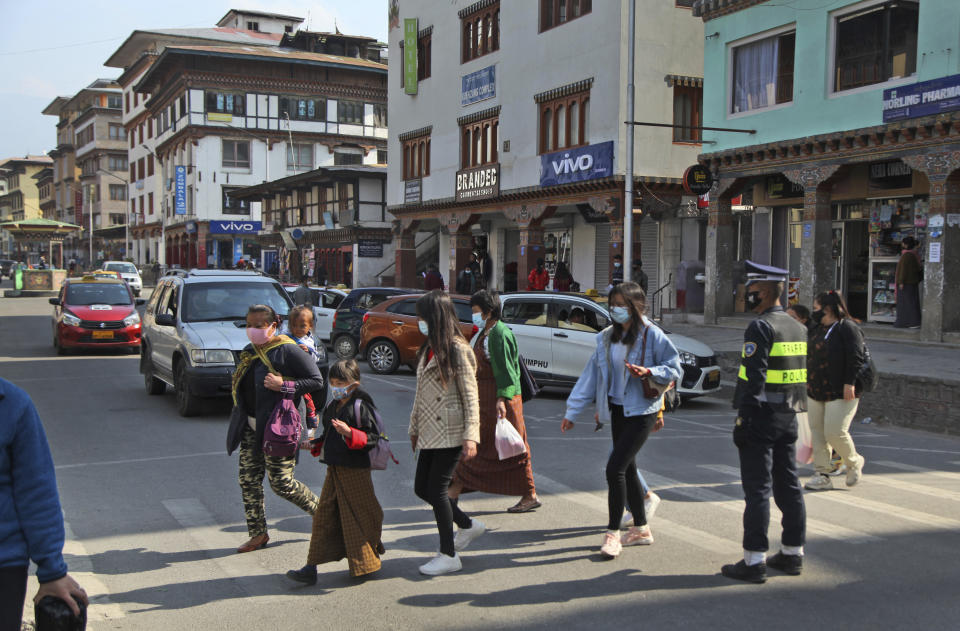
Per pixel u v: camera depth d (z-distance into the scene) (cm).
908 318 1638
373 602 471
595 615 449
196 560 543
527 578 509
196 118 5284
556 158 2325
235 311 1159
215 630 432
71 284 1942
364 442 483
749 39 1866
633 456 552
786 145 1742
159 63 5484
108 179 8694
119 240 7906
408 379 1480
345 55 5997
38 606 270
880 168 1734
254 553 558
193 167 5312
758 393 500
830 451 748
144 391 1309
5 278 7475
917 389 1116
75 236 9550
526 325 1295
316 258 4378
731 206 1986
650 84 2125
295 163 5553
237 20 7044
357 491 499
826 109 1670
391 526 622
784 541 516
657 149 2142
